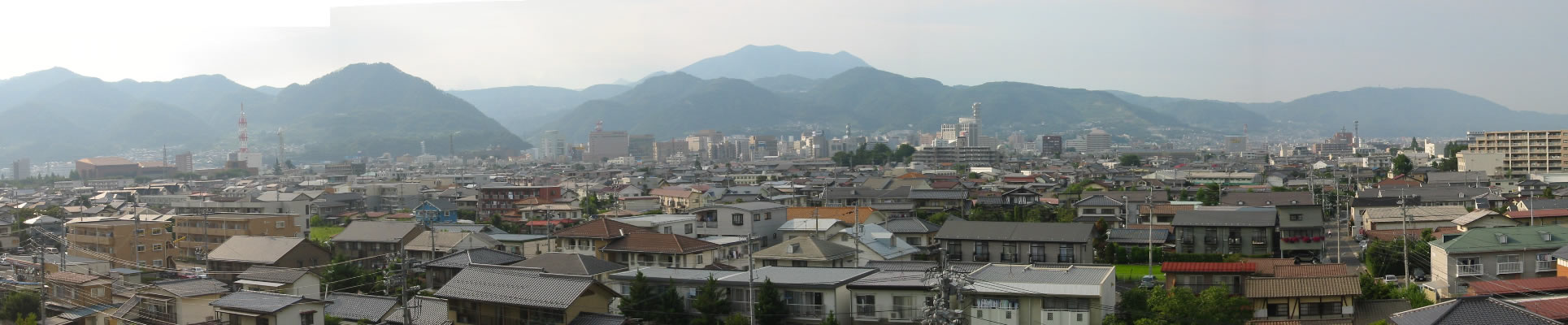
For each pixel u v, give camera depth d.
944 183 130.62
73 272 61.59
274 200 116.38
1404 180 132.00
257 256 70.12
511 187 127.56
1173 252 71.44
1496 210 86.00
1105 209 92.50
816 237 61.28
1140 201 102.88
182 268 77.00
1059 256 65.00
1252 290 44.31
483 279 46.19
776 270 49.19
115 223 82.44
